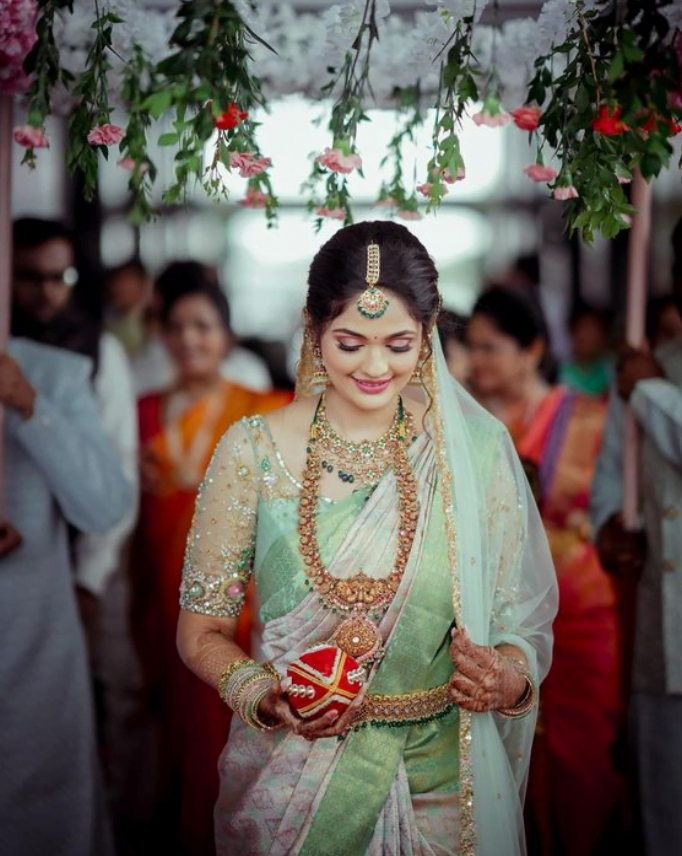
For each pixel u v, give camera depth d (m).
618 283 6.37
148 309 6.23
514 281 6.20
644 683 3.76
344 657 2.45
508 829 2.65
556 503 4.76
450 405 2.67
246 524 2.68
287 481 2.65
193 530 2.73
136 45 3.22
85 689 3.93
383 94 3.46
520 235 7.39
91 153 2.86
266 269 7.86
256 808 2.63
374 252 2.51
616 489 4.16
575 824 4.28
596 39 2.64
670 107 2.56
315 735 2.44
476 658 2.54
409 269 2.52
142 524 4.79
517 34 3.40
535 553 2.80
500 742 2.69
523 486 2.79
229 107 2.60
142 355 6.29
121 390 4.82
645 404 3.73
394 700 2.59
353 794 2.60
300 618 2.59
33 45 2.88
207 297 4.91
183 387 4.95
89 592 4.58
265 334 7.60
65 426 3.85
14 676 3.76
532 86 2.89
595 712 4.30
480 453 2.72
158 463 4.80
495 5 2.89
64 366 4.07
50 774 3.80
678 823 3.67
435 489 2.63
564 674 4.32
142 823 4.59
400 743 2.61
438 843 2.62
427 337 2.66
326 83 3.54
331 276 2.53
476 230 7.46
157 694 4.70
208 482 2.71
